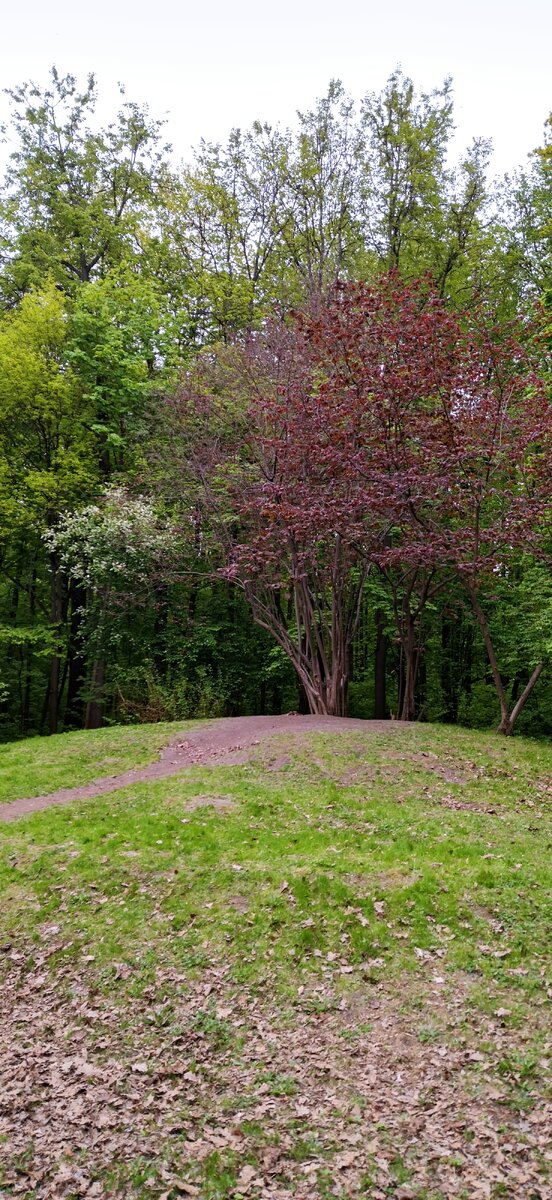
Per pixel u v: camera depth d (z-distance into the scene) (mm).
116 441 19516
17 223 22469
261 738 12656
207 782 10414
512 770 10984
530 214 20359
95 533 17625
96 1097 4906
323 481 13859
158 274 23141
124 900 7254
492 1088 4699
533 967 5793
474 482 12375
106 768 12477
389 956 6098
